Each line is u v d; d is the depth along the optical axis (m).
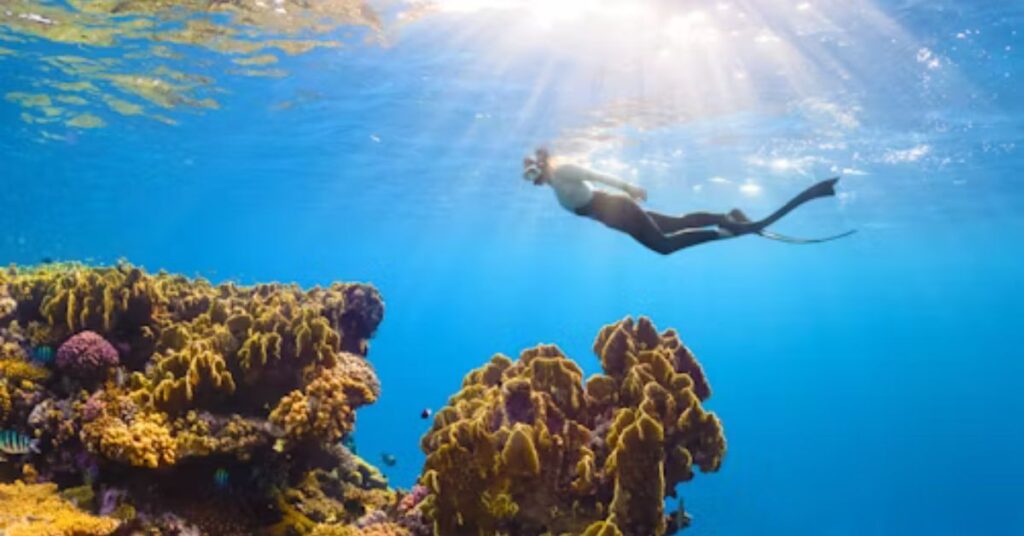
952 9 12.37
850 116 18.53
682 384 6.92
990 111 17.83
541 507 6.12
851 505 48.59
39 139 30.88
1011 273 70.94
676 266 74.31
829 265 67.00
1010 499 53.50
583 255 68.31
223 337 7.73
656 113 19.12
